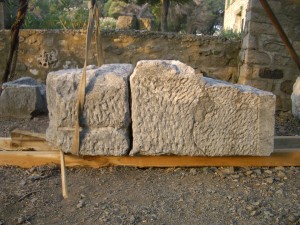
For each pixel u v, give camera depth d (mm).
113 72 2184
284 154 2324
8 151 2371
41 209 1797
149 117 2139
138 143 2164
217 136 2168
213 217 1709
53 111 2178
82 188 2025
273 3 4168
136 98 2119
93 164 2287
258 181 2119
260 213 1748
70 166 2289
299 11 4195
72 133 2148
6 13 5508
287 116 4137
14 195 1927
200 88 2109
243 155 2246
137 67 2102
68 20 6559
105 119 2137
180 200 1875
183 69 2141
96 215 1727
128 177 2180
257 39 4250
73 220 1688
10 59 4387
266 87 4340
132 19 9484
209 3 14250
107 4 13273
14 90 3836
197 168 2301
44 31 4770
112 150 2176
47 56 4812
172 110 2131
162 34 4738
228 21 11320
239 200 1876
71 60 4816
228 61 4770
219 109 2137
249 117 2154
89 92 2102
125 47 4758
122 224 1645
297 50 4289
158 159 2281
